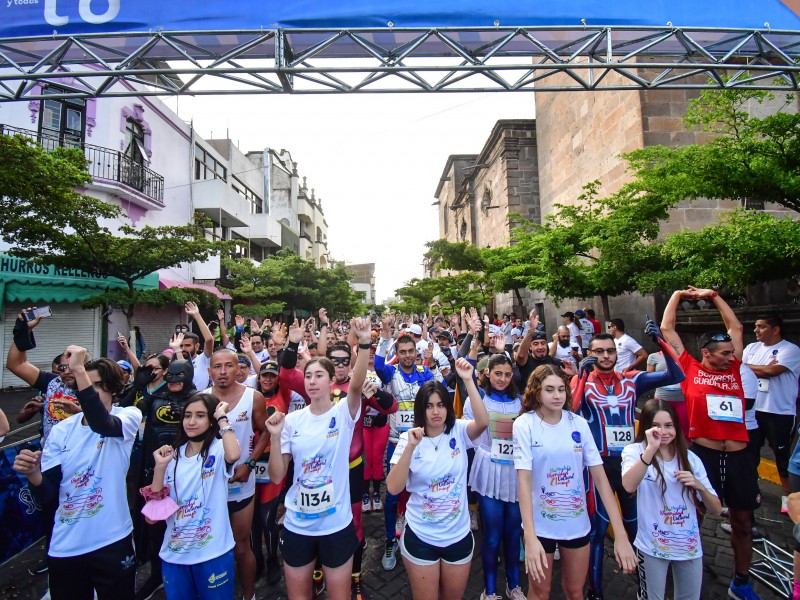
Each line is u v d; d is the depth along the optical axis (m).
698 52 5.70
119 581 2.80
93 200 10.48
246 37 5.42
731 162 5.75
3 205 8.39
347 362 4.27
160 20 5.16
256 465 3.82
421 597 2.70
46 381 3.90
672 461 2.88
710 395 3.55
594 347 3.70
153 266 12.25
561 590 3.55
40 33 5.17
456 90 5.62
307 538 2.82
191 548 2.62
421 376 4.81
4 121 13.06
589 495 3.49
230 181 26.72
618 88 5.68
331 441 2.94
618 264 8.92
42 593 3.57
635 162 8.66
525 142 22.91
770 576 3.56
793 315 6.50
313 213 48.69
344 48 5.82
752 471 3.38
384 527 4.79
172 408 3.62
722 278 5.57
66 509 2.75
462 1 5.26
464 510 2.82
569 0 5.29
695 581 2.79
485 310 26.30
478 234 30.44
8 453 4.00
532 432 2.91
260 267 21.77
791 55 5.73
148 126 17.55
